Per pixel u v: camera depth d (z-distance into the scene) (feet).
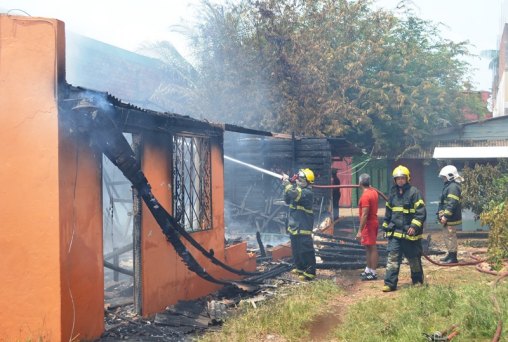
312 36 63.98
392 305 21.91
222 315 21.25
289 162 46.78
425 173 63.62
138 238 20.67
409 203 25.82
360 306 21.90
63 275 16.42
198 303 23.66
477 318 17.65
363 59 63.21
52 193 16.29
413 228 25.44
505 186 44.16
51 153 16.30
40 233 16.35
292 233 29.94
